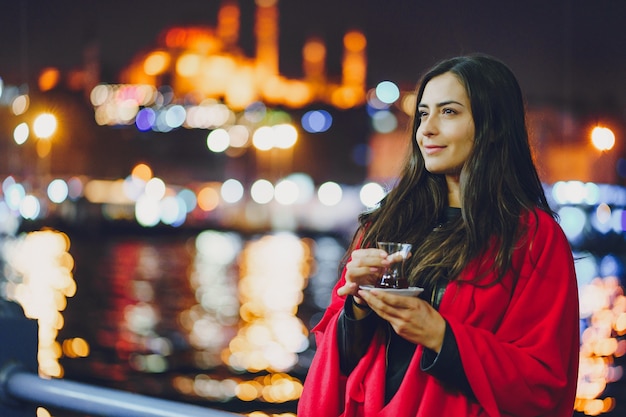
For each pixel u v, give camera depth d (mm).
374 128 96438
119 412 2348
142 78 96500
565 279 2277
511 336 2244
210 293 18812
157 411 2250
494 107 2418
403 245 2258
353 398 2346
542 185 2471
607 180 37625
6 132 61344
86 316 15492
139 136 90500
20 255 28344
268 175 94875
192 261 27844
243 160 95062
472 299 2287
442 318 2195
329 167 98312
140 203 56844
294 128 94188
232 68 107812
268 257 29688
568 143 39312
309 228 57656
